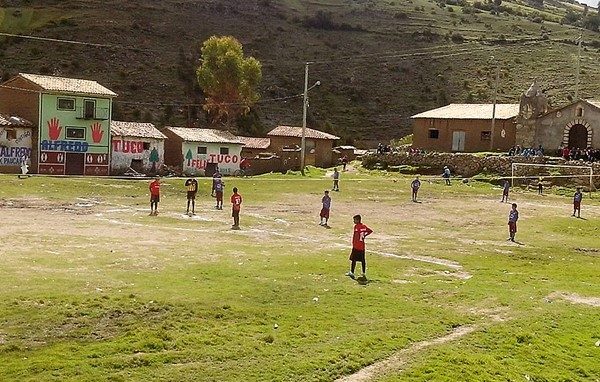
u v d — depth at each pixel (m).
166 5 127.62
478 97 108.75
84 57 105.88
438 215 43.06
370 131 103.56
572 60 121.50
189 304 18.70
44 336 15.93
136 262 23.81
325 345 16.94
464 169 62.69
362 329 18.38
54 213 36.19
